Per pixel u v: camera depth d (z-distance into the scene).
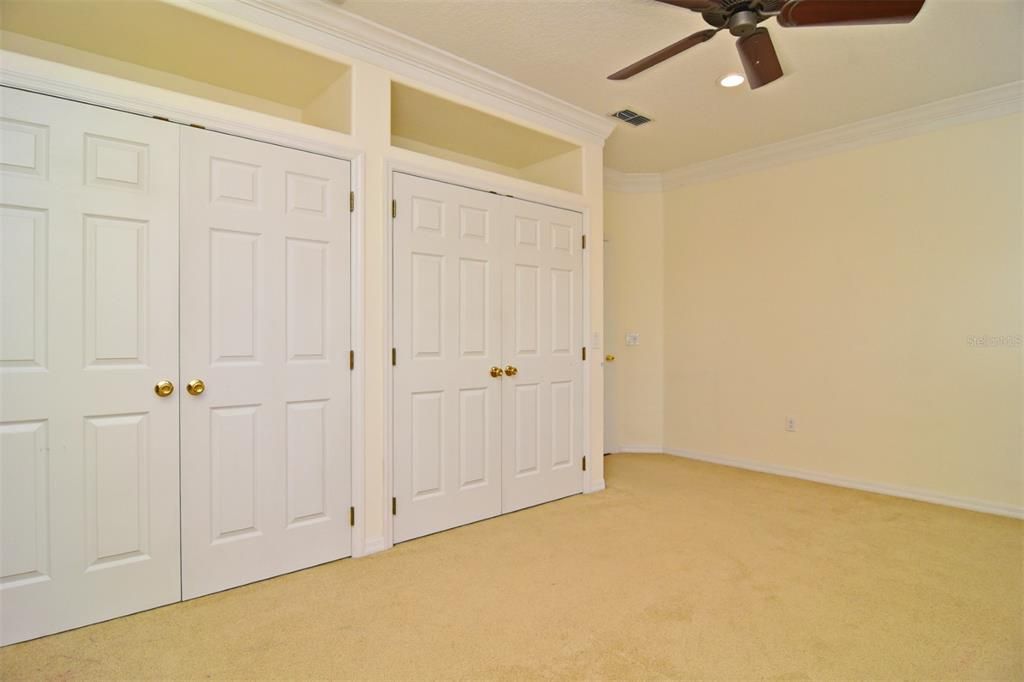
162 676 1.62
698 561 2.48
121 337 1.94
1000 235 3.16
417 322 2.74
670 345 4.84
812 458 3.94
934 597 2.13
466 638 1.84
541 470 3.34
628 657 1.73
